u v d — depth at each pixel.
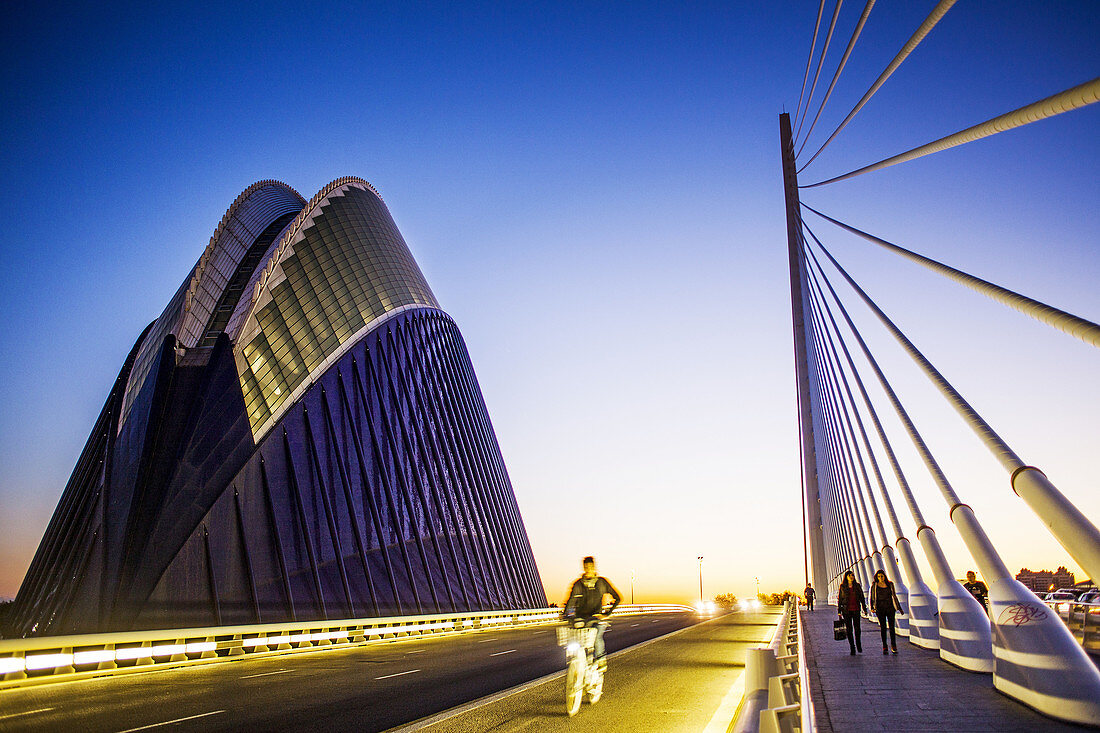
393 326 56.34
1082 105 6.67
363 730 10.12
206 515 34.41
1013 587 10.08
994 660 10.34
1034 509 7.96
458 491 57.16
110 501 36.62
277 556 37.03
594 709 11.67
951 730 7.74
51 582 39.00
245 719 11.17
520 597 63.25
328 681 16.31
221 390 39.12
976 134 9.57
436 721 10.66
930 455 13.16
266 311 45.31
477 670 18.28
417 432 53.97
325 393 45.38
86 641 18.41
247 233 55.00
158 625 30.48
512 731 9.89
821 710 9.18
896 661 14.82
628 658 20.50
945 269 11.35
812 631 25.92
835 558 47.94
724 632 32.97
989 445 9.20
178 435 36.69
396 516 47.19
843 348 27.12
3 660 16.30
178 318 42.97
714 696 13.09
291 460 40.44
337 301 52.09
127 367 49.53
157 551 32.31
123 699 13.61
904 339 14.02
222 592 33.62
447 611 48.31
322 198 57.91
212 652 22.86
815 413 50.47
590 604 11.95
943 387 11.12
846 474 29.81
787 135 57.84
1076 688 8.02
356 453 45.81
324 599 38.44
